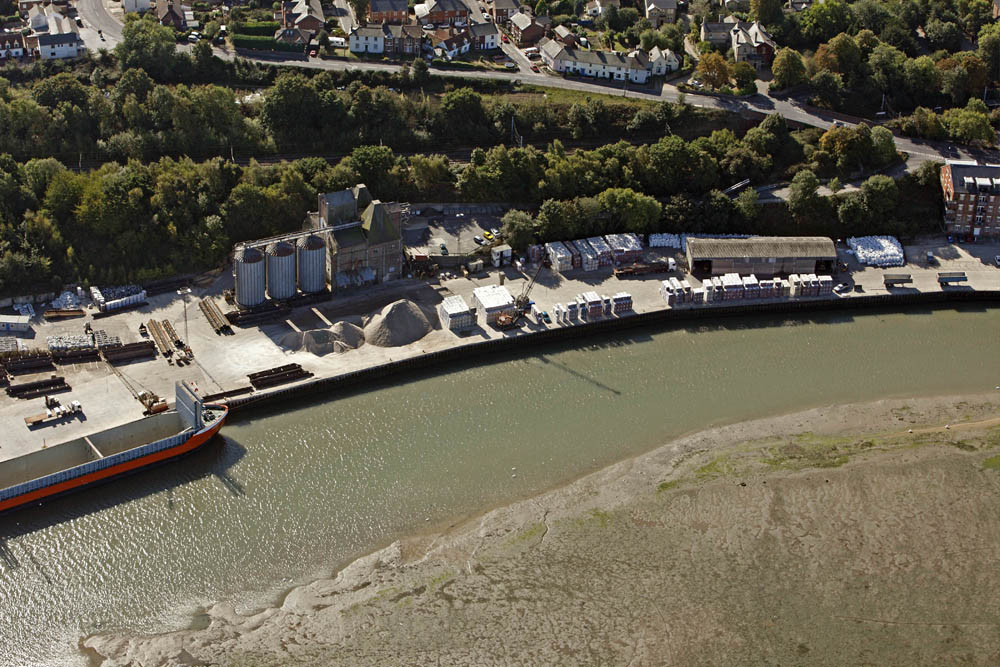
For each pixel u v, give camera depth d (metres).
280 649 147.50
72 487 173.12
